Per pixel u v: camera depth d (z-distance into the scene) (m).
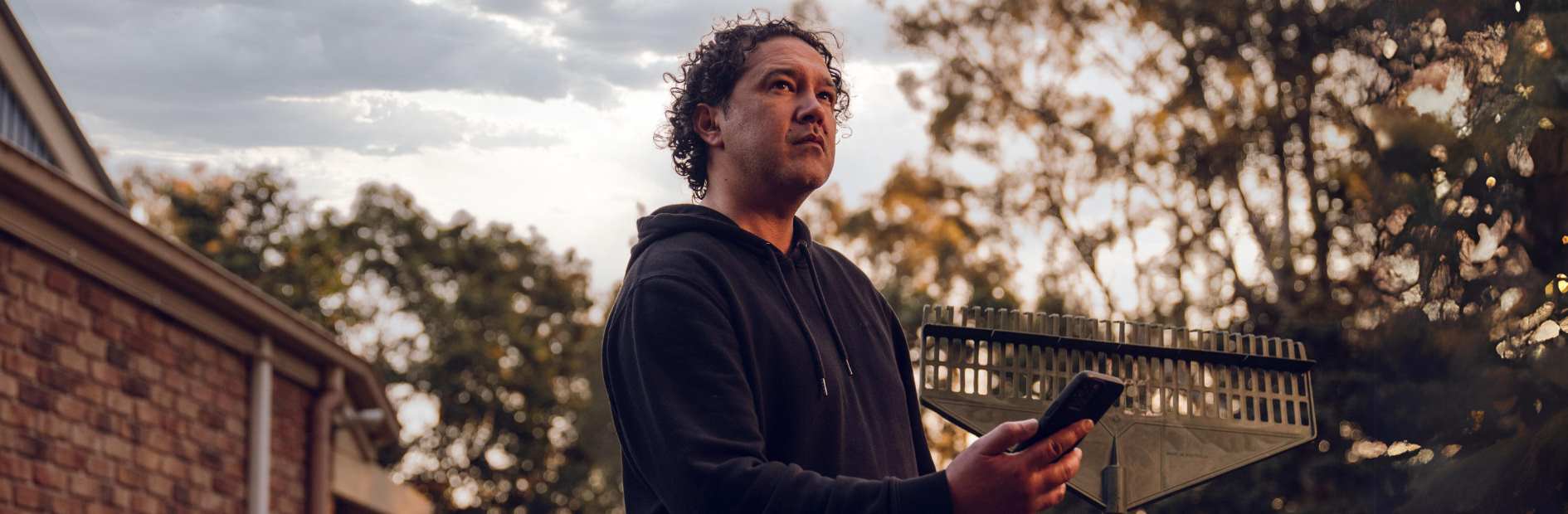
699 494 1.70
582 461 35.44
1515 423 10.32
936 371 2.31
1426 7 11.55
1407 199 11.53
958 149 17.86
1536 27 10.15
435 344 35.50
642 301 1.84
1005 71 17.55
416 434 35.31
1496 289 10.54
